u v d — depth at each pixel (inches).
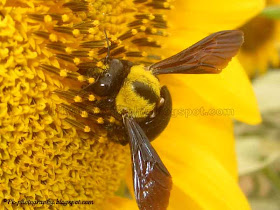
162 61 6.0
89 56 5.8
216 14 7.0
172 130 7.1
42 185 6.0
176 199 7.1
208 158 7.2
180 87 7.0
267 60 10.2
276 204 12.0
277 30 10.0
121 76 5.7
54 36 5.6
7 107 5.7
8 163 5.8
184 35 7.0
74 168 6.1
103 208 6.7
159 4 6.5
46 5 5.7
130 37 6.2
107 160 6.3
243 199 7.1
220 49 6.0
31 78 5.6
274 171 10.2
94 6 6.0
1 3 5.5
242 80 7.0
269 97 9.5
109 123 6.0
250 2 7.0
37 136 5.9
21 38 5.6
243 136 9.6
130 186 6.9
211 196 7.1
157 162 5.6
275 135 10.2
